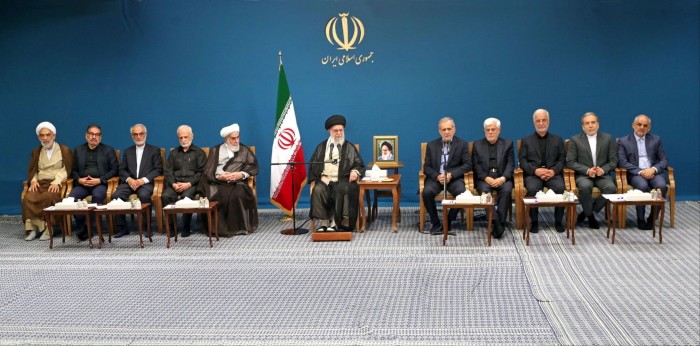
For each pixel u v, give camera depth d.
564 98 9.84
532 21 9.78
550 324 5.43
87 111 10.16
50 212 7.98
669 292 6.09
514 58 9.84
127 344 5.29
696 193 9.90
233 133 8.85
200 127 10.12
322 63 9.96
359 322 5.59
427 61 9.89
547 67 9.83
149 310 6.00
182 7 9.97
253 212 8.90
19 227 9.47
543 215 9.29
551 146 8.67
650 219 8.38
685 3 9.64
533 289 6.29
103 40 10.05
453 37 9.84
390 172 9.89
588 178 8.48
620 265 6.95
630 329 5.29
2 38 10.10
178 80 10.07
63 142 10.20
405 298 6.14
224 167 8.85
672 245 7.62
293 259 7.48
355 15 9.90
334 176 8.71
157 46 10.03
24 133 10.22
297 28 9.94
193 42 10.01
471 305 5.92
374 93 9.96
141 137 8.99
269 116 10.06
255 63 10.00
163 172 9.05
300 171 9.31
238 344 5.23
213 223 8.62
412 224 8.98
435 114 9.95
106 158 9.05
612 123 9.86
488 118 9.42
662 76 9.77
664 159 8.59
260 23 9.95
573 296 6.07
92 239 8.66
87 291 6.55
